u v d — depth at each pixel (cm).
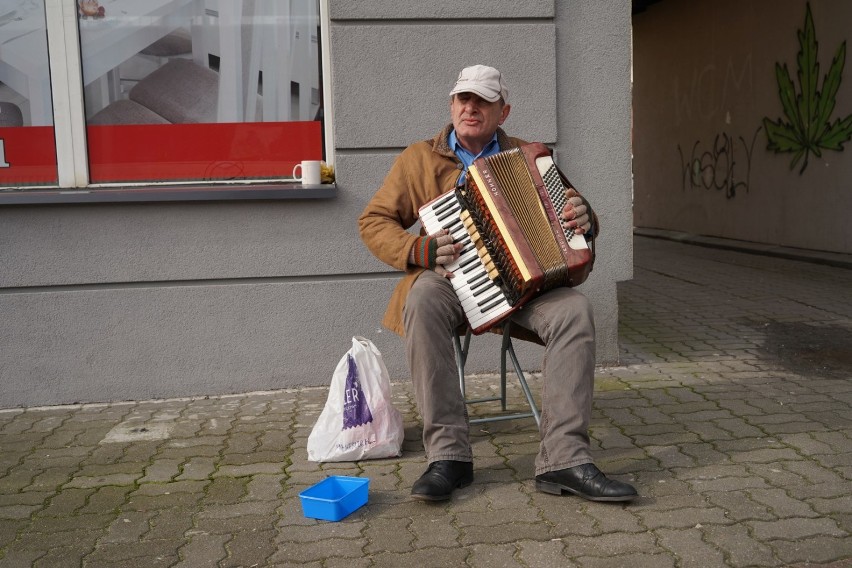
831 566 269
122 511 332
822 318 688
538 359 522
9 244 474
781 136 1179
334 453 380
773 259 1105
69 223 476
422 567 278
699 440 391
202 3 489
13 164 483
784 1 1148
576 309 332
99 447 411
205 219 485
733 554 279
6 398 483
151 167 494
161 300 487
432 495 323
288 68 497
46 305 480
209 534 309
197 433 427
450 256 338
